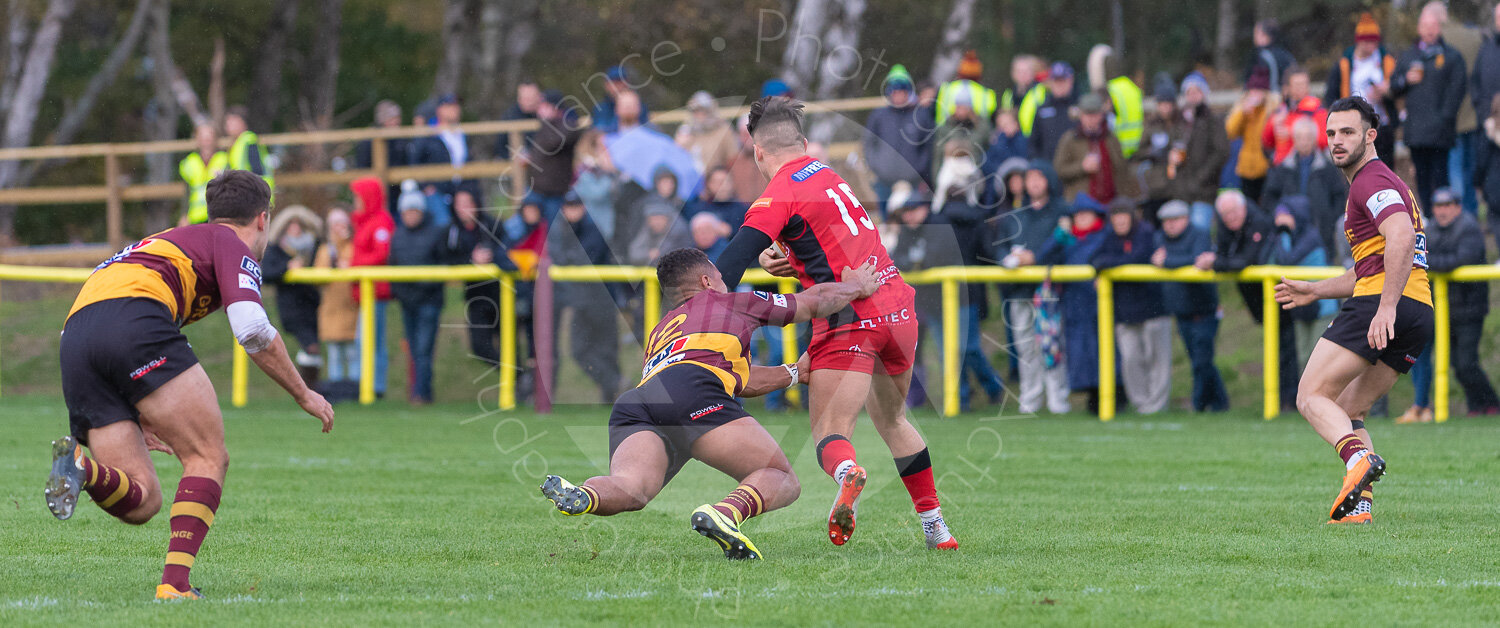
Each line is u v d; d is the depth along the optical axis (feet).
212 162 142.31
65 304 173.68
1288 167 111.86
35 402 134.92
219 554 51.65
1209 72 197.36
